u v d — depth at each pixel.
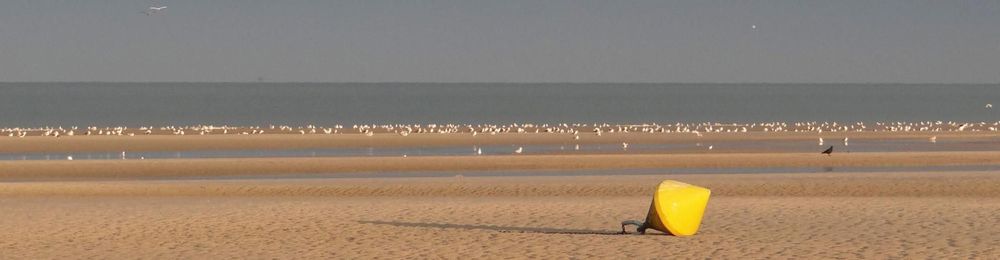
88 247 20.25
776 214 24.59
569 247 19.41
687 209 20.56
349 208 26.58
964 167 48.72
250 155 58.75
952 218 23.39
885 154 53.50
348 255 18.86
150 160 50.38
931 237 20.36
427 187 36.75
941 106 173.38
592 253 18.69
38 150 61.97
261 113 140.00
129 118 124.38
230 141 66.62
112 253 19.48
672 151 59.75
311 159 51.09
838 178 38.94
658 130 80.19
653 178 39.94
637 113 142.75
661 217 20.50
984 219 23.12
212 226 23.00
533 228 22.64
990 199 30.00
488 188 36.34
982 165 49.59
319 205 27.62
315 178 44.16
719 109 157.25
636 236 20.83
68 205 28.97
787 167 49.03
